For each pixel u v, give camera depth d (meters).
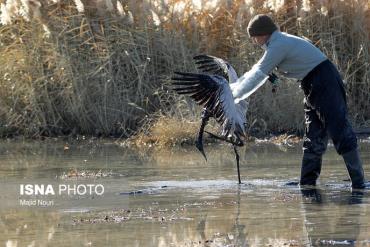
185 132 23.44
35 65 25.80
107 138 24.86
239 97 15.72
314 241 11.48
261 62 15.80
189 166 19.28
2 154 21.83
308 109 16.47
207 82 15.32
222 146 22.77
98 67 25.45
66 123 25.73
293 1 26.77
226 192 15.81
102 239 11.92
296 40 15.91
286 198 15.05
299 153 21.16
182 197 15.35
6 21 25.78
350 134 16.09
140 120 25.28
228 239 11.77
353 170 16.17
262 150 21.83
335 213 13.51
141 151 22.17
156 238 11.91
